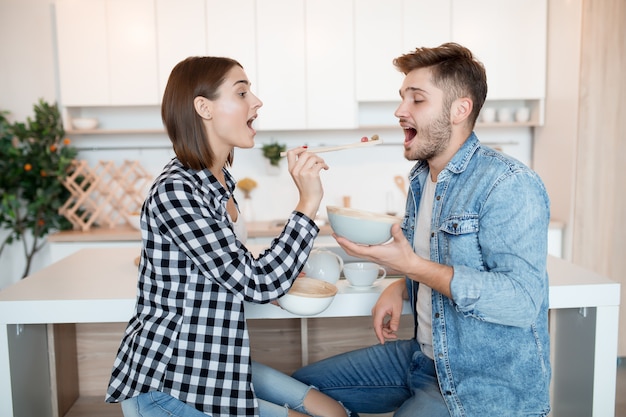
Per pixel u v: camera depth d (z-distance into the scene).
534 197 1.18
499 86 3.50
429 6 3.43
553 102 3.46
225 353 1.19
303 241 1.21
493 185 1.22
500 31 3.46
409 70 1.34
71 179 3.54
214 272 1.15
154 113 3.80
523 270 1.16
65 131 3.51
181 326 1.18
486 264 1.25
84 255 2.26
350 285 1.69
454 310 1.30
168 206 1.16
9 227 3.60
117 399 1.20
